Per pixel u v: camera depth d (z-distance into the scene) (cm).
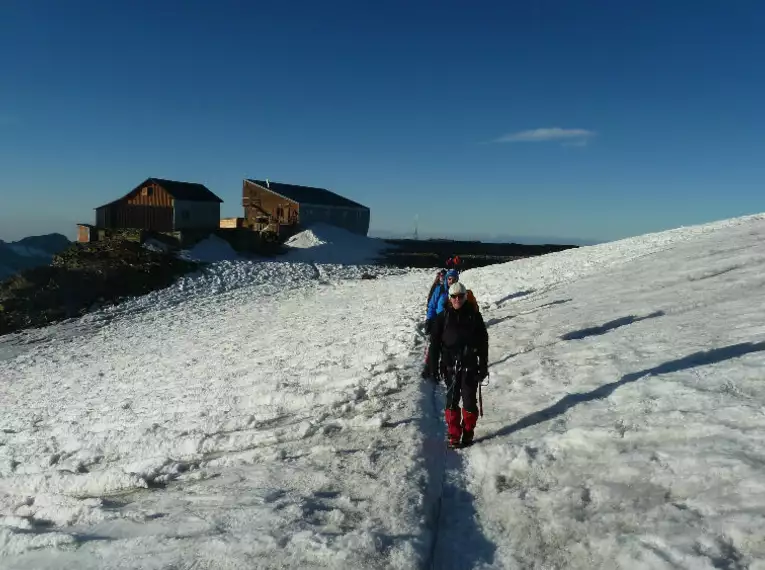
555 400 643
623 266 1866
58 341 2320
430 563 362
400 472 505
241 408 959
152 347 2042
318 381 1034
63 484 666
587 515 389
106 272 3117
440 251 5684
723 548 314
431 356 591
